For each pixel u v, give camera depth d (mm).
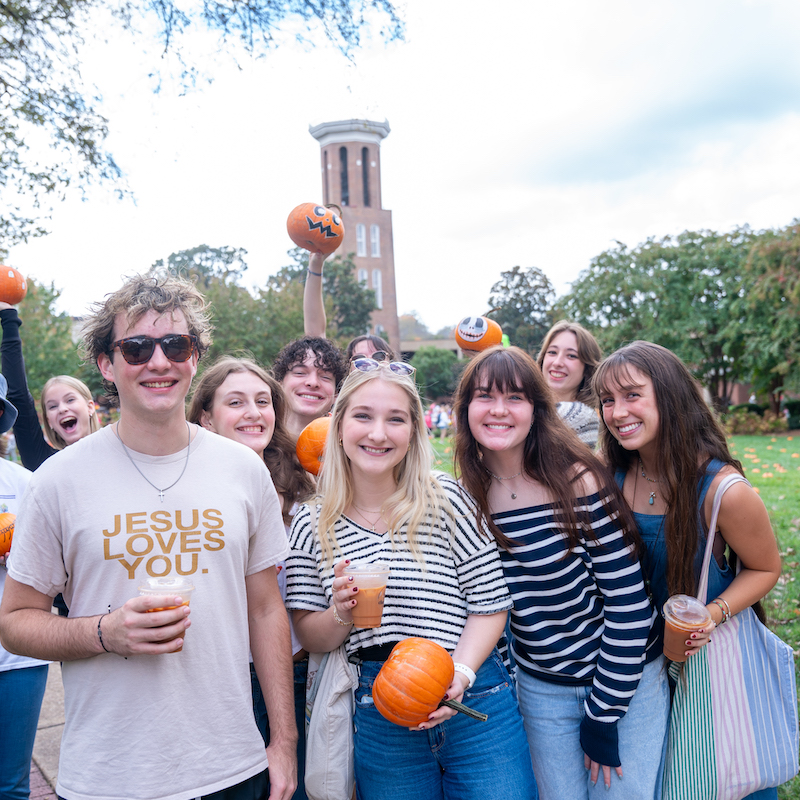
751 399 42625
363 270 61656
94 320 1998
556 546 2336
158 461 2012
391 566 2291
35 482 1935
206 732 1934
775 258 24906
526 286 48031
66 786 1869
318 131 61875
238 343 29656
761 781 2352
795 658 4230
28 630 1859
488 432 2371
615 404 2516
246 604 2148
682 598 2262
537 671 2461
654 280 30406
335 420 2422
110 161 6750
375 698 2068
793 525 7594
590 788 2406
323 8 5902
